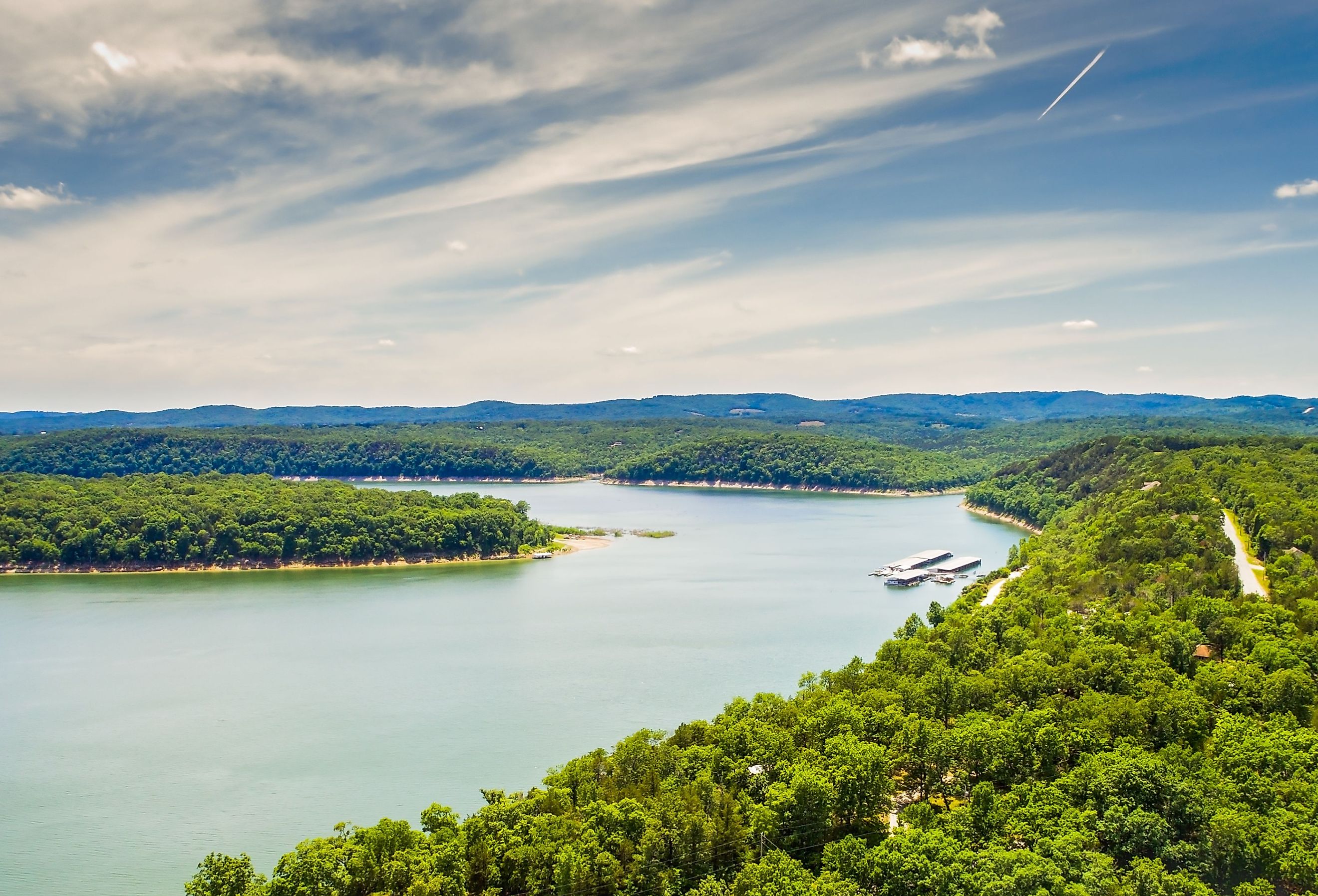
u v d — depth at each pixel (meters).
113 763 159.75
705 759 128.62
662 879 104.94
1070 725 131.12
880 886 103.44
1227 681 145.00
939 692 148.75
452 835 110.00
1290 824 103.06
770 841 113.00
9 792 149.88
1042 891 92.88
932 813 116.44
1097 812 109.56
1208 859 101.31
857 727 134.50
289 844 133.38
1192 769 116.56
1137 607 190.75
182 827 138.25
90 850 132.50
